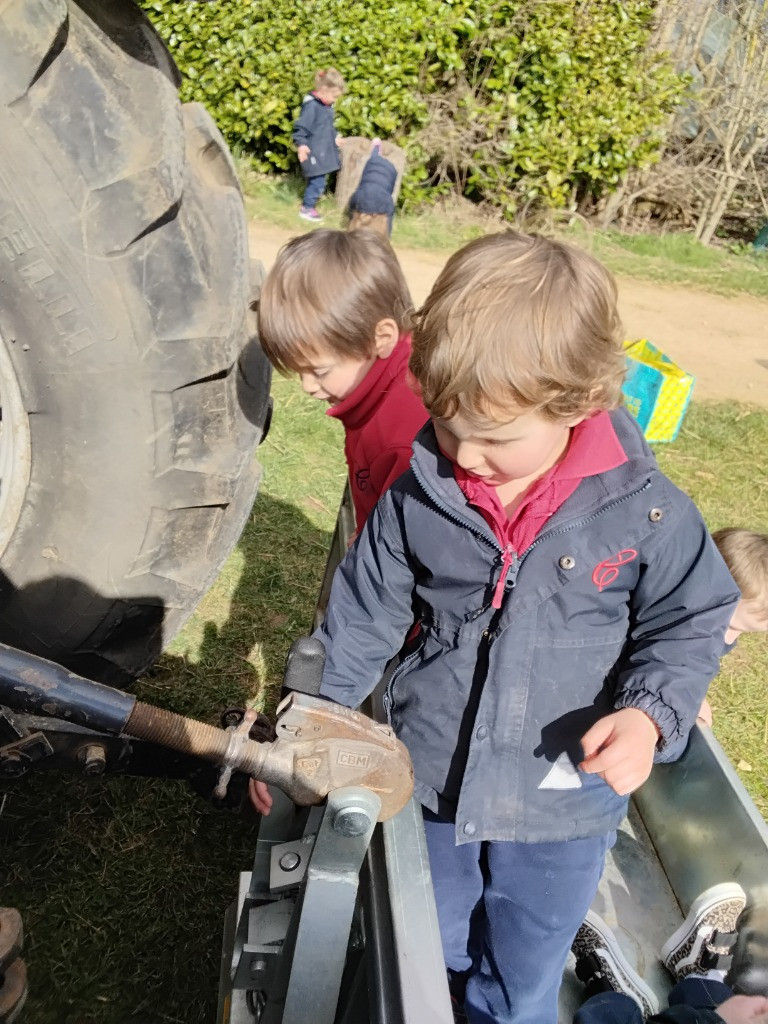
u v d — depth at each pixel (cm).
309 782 104
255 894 143
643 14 780
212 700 261
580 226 860
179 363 159
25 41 138
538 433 119
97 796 227
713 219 898
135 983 190
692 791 188
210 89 754
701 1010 160
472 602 138
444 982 96
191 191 161
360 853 106
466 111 782
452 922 159
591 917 182
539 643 135
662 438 491
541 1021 157
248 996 149
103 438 163
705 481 457
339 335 172
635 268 811
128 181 146
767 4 804
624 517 129
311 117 707
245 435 175
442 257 739
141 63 154
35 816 220
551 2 738
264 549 334
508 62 761
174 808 228
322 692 138
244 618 297
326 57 745
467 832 141
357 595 146
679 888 193
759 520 428
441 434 126
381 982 100
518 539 132
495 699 137
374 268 176
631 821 208
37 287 149
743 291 800
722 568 134
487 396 113
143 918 202
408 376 137
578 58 762
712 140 888
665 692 127
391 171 639
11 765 161
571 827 145
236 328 160
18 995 102
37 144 142
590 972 176
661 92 793
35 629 175
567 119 783
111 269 150
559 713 138
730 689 320
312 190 733
